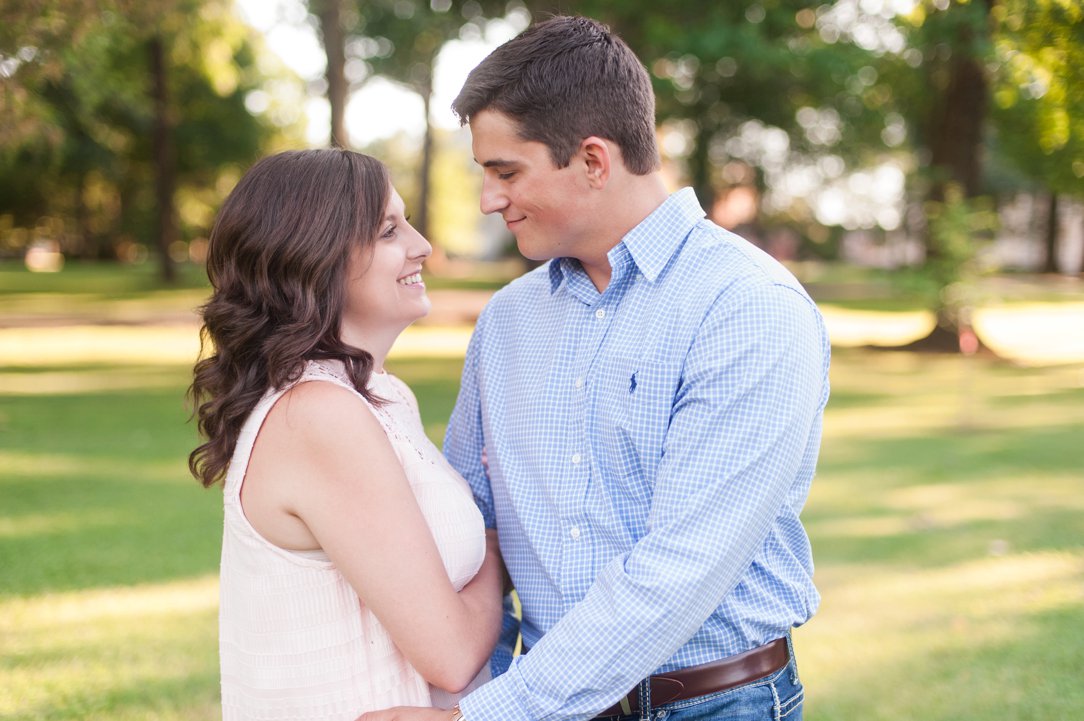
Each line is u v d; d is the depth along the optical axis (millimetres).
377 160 1747
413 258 1768
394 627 1589
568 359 1746
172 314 20141
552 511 1716
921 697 3395
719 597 1520
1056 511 5871
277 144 32812
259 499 1601
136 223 39438
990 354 14820
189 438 8102
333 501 1570
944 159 15109
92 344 15414
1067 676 3543
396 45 16953
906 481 6703
